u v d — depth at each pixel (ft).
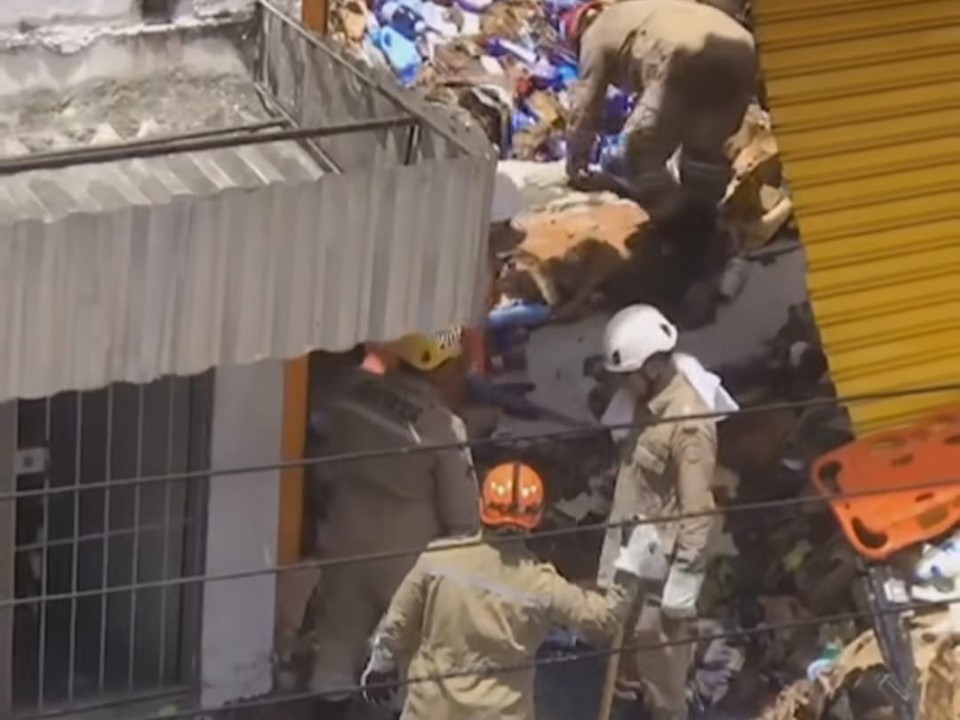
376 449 36.94
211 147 30.14
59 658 36.83
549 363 43.86
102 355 28.30
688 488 35.94
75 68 33.76
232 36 34.45
